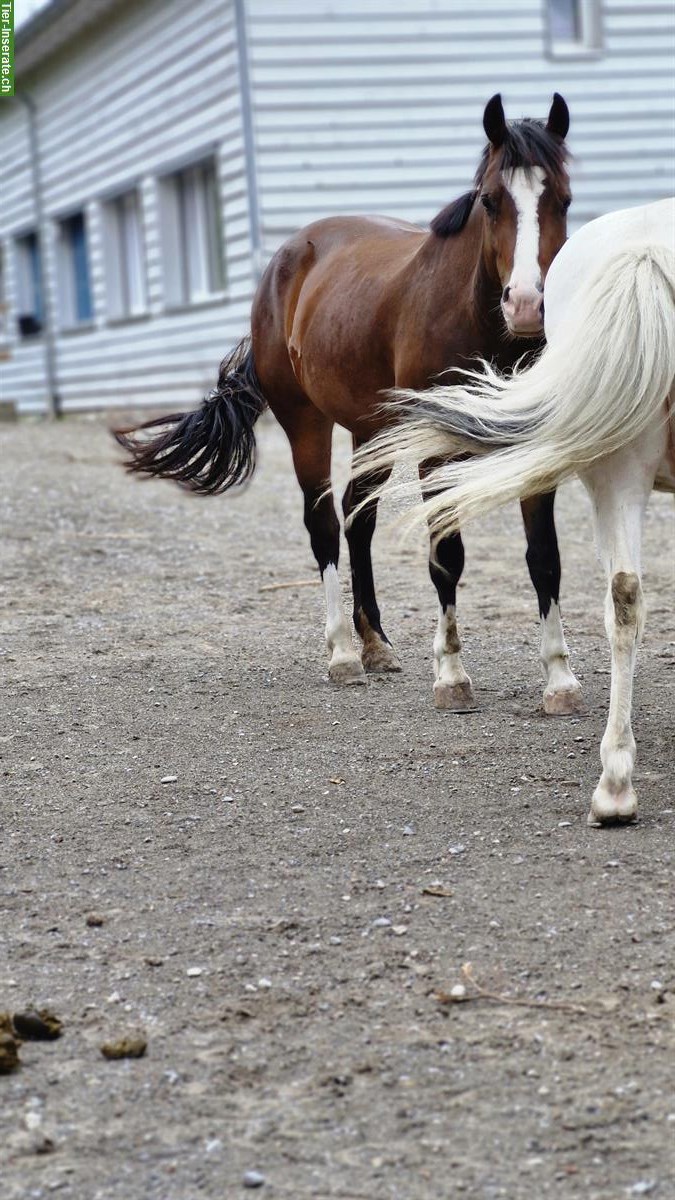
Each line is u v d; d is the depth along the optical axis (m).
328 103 15.44
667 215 3.82
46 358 22.84
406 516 3.99
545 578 5.38
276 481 12.13
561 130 5.05
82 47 19.84
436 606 7.53
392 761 4.96
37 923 3.79
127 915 3.81
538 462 3.70
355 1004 3.28
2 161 24.36
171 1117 2.86
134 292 20.53
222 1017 3.24
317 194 15.53
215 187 17.56
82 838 4.39
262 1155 2.72
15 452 14.98
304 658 6.56
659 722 5.19
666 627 6.74
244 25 15.12
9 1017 3.20
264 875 4.03
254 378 6.79
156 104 17.75
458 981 3.34
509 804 4.46
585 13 16.36
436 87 15.73
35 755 5.22
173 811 4.59
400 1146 2.73
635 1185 2.57
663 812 4.27
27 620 7.42
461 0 15.68
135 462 6.77
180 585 8.28
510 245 4.75
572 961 3.40
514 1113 2.81
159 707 5.79
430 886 3.86
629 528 3.87
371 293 5.77
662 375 3.56
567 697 5.38
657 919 3.57
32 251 24.88
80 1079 3.02
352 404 6.02
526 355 5.20
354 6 15.33
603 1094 2.86
